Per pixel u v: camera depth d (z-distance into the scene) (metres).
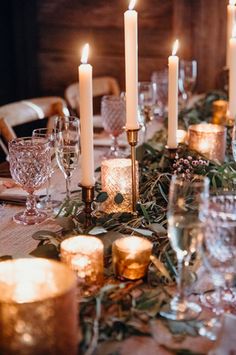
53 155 1.50
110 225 1.20
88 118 1.17
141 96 2.17
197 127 1.70
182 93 2.59
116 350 0.86
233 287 1.03
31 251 1.20
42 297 0.83
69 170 1.39
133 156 1.27
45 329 0.77
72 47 3.25
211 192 1.24
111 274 1.08
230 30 2.35
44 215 1.39
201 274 1.09
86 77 1.16
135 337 0.90
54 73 3.31
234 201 1.02
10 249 1.22
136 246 1.07
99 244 1.04
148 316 0.94
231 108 1.83
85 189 1.19
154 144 1.84
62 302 0.77
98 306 0.89
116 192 1.31
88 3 3.17
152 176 1.44
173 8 3.04
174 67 1.43
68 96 2.59
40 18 3.25
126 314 0.93
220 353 0.83
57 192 1.56
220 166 1.42
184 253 1.00
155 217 1.27
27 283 0.86
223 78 2.78
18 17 3.27
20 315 0.76
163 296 0.99
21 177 1.37
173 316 0.94
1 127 2.08
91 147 1.18
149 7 3.08
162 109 2.52
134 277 1.05
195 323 0.93
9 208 1.45
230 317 0.90
